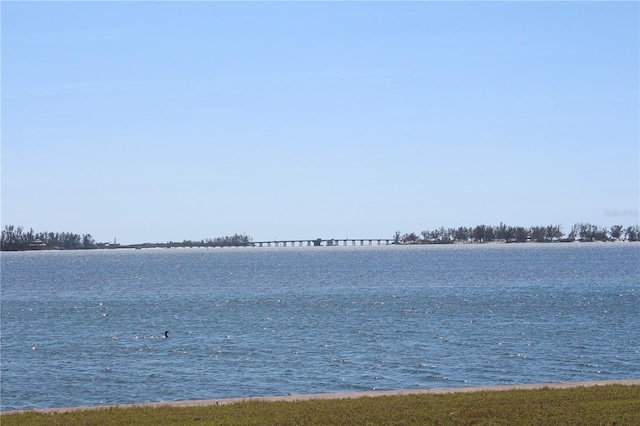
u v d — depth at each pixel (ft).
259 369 150.61
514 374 141.08
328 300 322.75
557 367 147.95
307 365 153.79
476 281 447.01
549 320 231.91
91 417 80.59
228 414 80.33
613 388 92.48
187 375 146.00
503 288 386.32
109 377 145.28
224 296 360.07
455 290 374.43
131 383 139.33
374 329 212.43
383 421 75.82
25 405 122.62
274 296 353.72
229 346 183.93
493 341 184.55
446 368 147.64
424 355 163.32
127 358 168.25
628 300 306.55
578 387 94.17
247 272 618.03
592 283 420.77
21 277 579.07
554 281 440.86
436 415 77.87
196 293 384.68
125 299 351.67
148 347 185.57
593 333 199.11
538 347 173.78
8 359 168.66
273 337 199.72
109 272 654.94
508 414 77.92
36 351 181.27
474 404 83.15
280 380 139.03
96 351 179.93
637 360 155.33
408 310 269.85
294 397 92.79
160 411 83.30
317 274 563.48
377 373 143.64
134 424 76.13
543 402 83.61
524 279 463.01
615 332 201.16
